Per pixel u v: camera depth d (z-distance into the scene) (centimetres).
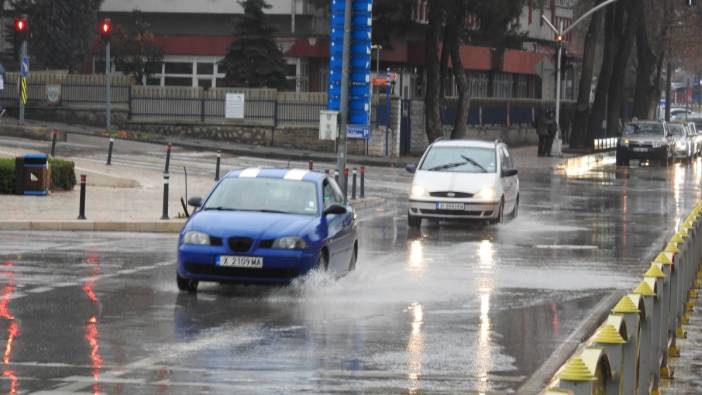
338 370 1986
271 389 1822
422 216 4894
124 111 9850
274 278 2884
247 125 9794
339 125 5678
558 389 963
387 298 2881
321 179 3216
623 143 10812
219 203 3109
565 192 7244
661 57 17025
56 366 1975
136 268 3353
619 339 1249
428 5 10288
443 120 11512
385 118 9744
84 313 2553
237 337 2297
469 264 3650
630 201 6600
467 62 13550
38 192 5431
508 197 5166
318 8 10831
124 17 11712
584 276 3400
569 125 15350
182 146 8994
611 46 13100
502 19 10206
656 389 1806
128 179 6106
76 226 4400
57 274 3180
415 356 2128
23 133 8319
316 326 2441
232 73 10362
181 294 2878
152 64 11138
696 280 3272
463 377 1950
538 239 4497
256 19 10369
